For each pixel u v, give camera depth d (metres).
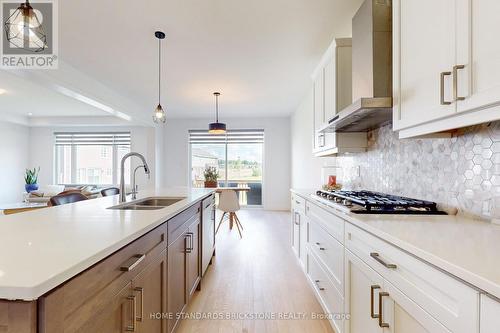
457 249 0.83
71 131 7.12
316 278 2.15
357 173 2.80
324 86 2.69
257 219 5.69
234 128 6.93
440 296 0.77
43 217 1.37
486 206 1.24
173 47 2.86
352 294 1.42
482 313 0.63
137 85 4.16
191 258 2.10
